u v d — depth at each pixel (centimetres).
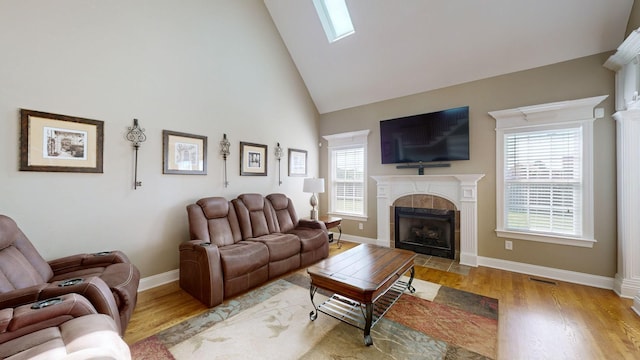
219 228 320
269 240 321
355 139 492
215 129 362
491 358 173
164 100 308
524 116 328
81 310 139
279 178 457
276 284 297
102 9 261
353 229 500
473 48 339
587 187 293
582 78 295
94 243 258
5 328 118
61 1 238
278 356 175
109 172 267
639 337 195
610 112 281
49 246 233
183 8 325
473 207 358
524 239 331
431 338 195
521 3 286
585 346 186
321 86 499
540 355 176
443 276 320
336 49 429
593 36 281
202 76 346
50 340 117
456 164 381
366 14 366
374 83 443
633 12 252
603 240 286
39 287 152
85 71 251
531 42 308
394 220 439
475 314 229
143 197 292
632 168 256
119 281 192
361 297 188
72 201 245
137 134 285
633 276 258
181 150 323
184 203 328
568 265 304
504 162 344
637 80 233
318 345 187
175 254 319
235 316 227
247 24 403
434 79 391
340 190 522
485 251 358
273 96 446
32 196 225
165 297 268
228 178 378
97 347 111
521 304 248
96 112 258
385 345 186
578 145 300
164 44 308
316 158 541
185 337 196
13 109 216
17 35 217
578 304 247
